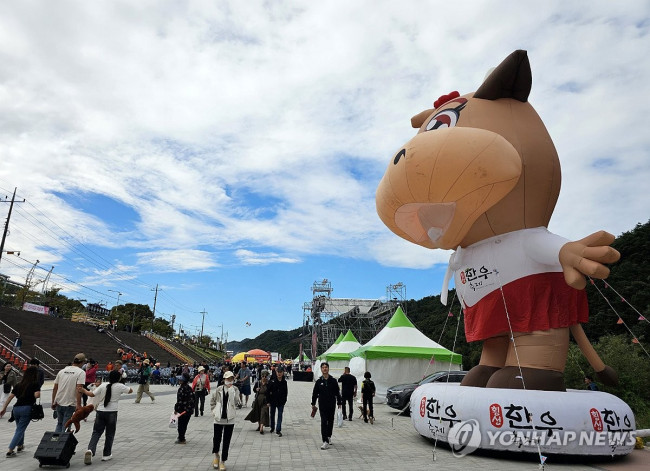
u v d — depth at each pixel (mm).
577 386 15727
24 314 34562
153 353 46375
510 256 8219
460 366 18891
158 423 11727
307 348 70812
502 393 7414
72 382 7352
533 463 7211
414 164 7723
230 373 7004
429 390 8680
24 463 6828
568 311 7973
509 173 7637
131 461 7164
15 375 12359
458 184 7633
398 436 10258
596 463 7355
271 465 7086
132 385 25672
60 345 30984
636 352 17422
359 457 7738
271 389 10688
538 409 7121
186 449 8297
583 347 8484
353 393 13633
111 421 7191
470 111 8680
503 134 8320
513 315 8133
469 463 7176
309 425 12234
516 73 8594
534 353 7875
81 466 6758
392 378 18609
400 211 8477
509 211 8258
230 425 6828
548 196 8422
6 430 9812
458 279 9156
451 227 8484
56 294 62156
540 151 8383
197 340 115000
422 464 7113
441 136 7707
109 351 35406
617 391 14727
